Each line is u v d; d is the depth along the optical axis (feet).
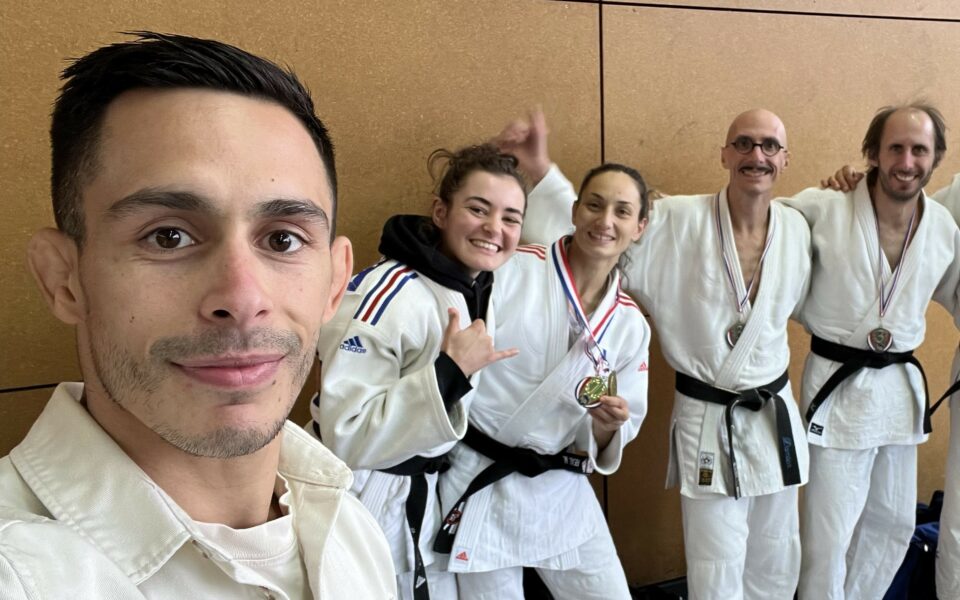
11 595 1.43
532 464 5.66
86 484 1.74
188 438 1.63
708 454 6.89
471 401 5.57
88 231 1.64
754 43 8.32
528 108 7.39
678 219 6.92
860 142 9.06
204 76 1.68
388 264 5.26
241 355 1.60
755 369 6.89
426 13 6.84
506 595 5.90
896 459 7.83
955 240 7.36
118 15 5.81
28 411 6.01
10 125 5.62
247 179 1.64
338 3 6.48
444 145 7.11
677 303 6.99
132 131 1.62
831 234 7.23
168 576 1.81
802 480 7.06
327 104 6.58
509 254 5.40
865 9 8.79
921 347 9.78
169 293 1.58
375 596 2.49
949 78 9.37
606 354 5.75
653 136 8.02
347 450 4.71
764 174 6.59
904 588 8.85
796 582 7.50
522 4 7.21
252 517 2.04
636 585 9.07
